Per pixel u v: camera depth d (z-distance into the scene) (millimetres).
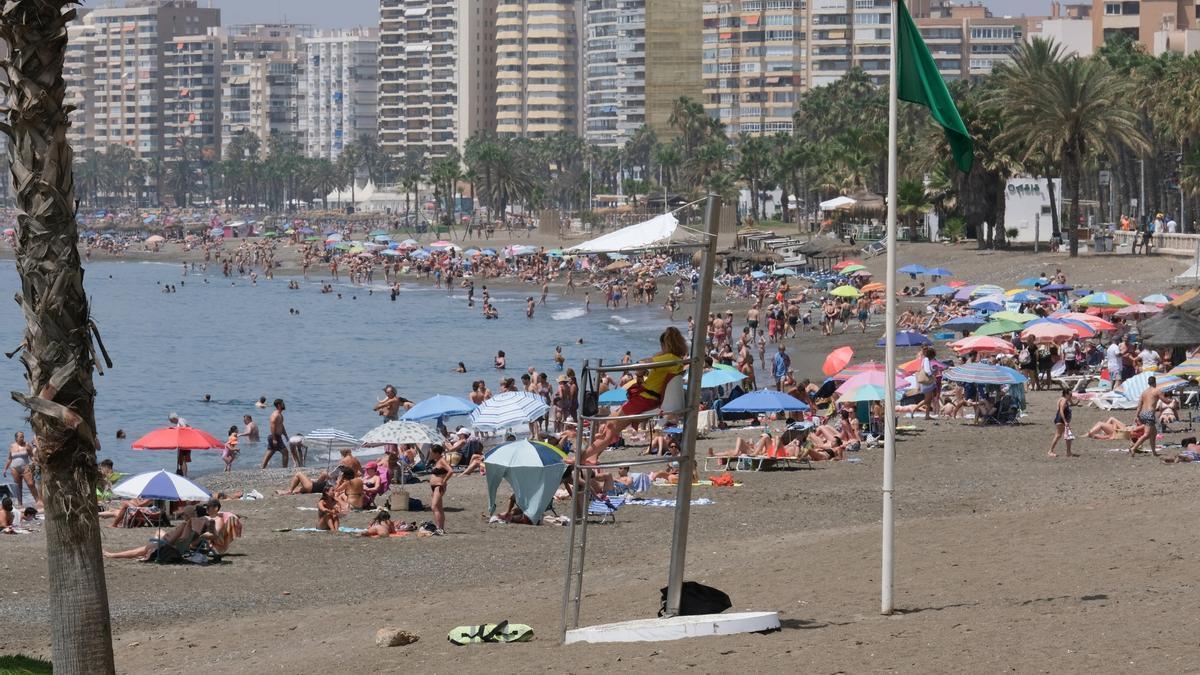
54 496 15766
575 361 92062
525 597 25453
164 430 41688
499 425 46188
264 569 29906
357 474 37875
